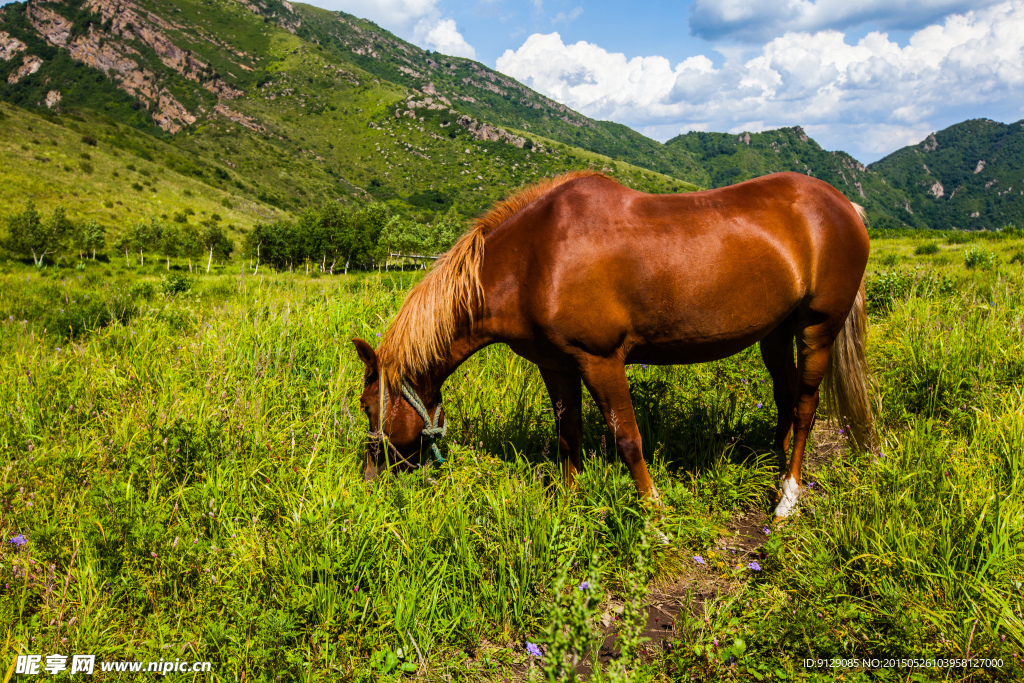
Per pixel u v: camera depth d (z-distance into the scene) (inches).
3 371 145.3
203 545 84.9
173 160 5032.0
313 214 2970.0
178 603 80.1
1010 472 101.1
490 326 111.3
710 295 103.2
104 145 4335.6
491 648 80.0
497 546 88.7
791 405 128.4
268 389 142.1
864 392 120.9
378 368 111.1
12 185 2972.4
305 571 82.4
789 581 85.7
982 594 75.0
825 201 115.3
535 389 156.5
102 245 2421.3
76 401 134.0
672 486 115.3
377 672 74.6
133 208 3351.4
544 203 108.0
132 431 119.8
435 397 116.5
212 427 114.9
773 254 106.5
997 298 201.8
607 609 88.4
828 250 112.5
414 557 87.5
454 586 85.6
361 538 86.2
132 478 100.8
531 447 129.9
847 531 90.7
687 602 83.8
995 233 783.7
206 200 4131.4
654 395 147.9
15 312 232.2
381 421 109.3
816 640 72.2
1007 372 141.6
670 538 95.6
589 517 97.6
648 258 101.0
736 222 105.9
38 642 71.4
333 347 174.4
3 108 4040.4
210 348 162.7
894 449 115.6
